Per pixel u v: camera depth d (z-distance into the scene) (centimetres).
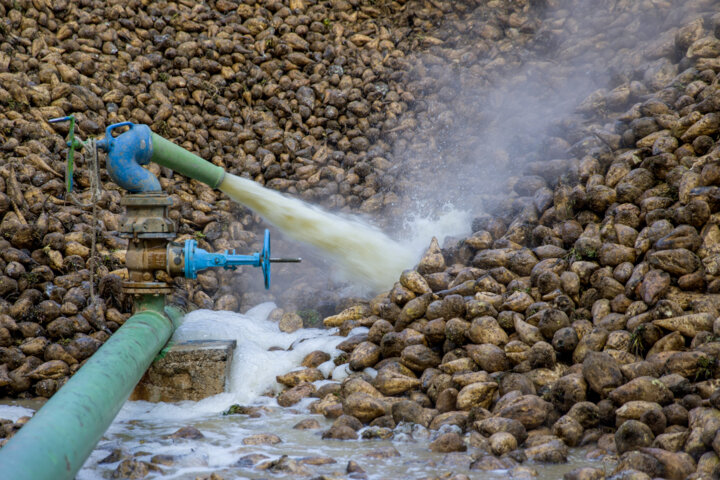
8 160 955
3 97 1033
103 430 470
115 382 509
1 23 1126
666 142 831
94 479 491
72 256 857
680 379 554
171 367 719
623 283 702
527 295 721
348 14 1402
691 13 1073
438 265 842
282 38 1307
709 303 633
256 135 1180
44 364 725
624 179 817
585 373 586
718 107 823
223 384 723
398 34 1366
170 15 1314
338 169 1127
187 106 1192
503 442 526
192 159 784
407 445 570
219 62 1262
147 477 495
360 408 626
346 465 519
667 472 461
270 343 823
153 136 732
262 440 579
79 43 1197
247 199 853
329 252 898
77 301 795
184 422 650
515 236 856
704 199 719
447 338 707
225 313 879
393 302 783
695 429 489
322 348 782
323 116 1223
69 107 1074
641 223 766
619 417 536
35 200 914
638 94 980
